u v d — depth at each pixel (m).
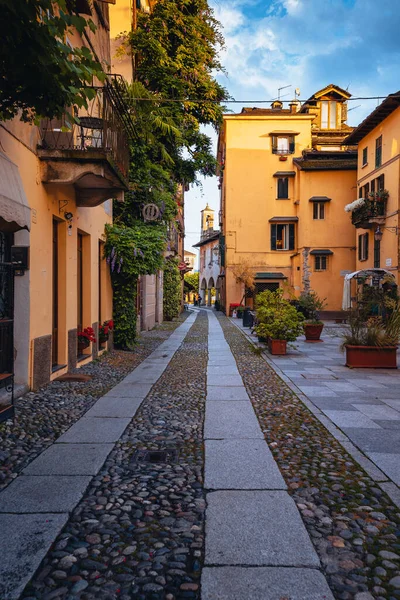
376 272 23.61
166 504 3.51
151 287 22.28
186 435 5.29
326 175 32.41
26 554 2.78
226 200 35.03
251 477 4.02
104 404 6.70
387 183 24.25
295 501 3.57
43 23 3.54
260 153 34.78
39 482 3.86
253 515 3.32
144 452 4.70
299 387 8.12
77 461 4.37
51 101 3.91
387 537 3.04
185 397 7.28
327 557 2.80
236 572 2.63
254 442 5.00
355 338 10.55
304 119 34.62
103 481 3.94
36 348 7.33
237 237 35.00
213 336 18.42
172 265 29.39
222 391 7.75
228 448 4.79
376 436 5.23
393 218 23.47
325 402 6.96
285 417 6.06
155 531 3.10
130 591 2.48
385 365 10.21
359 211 25.48
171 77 17.06
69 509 3.37
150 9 19.28
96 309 11.18
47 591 2.47
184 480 3.98
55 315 8.75
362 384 8.41
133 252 11.90
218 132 19.44
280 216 34.78
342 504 3.52
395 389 7.95
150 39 16.09
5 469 4.14
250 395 7.46
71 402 6.71
